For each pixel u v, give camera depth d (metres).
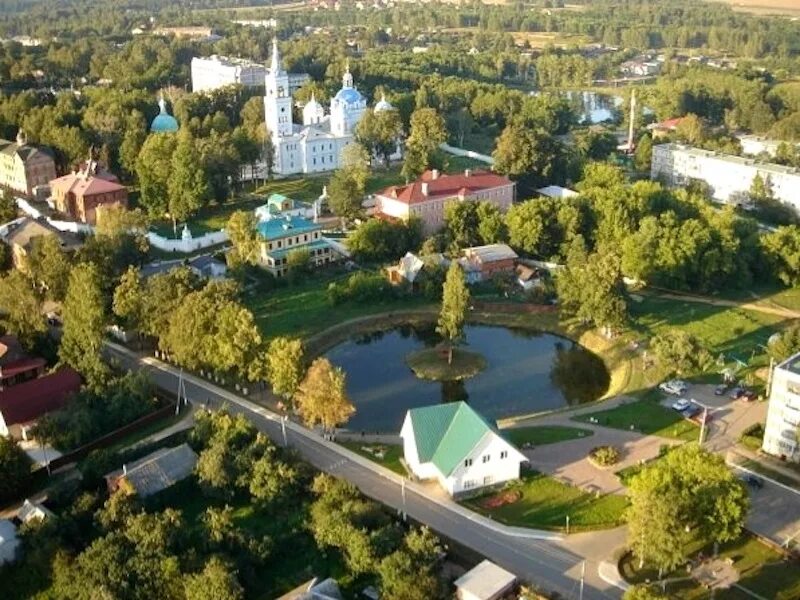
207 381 158.50
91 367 149.38
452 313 171.88
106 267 182.38
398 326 191.12
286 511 119.62
